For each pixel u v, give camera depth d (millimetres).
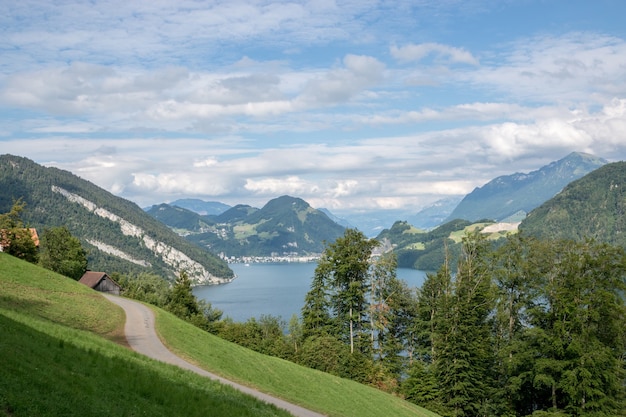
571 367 56875
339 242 86562
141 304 64625
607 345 59219
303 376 52562
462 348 66000
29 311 41656
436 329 71812
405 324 88688
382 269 86625
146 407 23078
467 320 66500
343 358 76750
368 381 74750
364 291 85062
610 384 56844
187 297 114750
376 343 93000
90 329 44000
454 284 71750
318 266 89312
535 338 60125
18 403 16984
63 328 33469
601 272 58594
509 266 68812
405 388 70688
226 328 100500
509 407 65250
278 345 88562
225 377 40750
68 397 19578
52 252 113625
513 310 68688
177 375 32344
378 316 83938
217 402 28562
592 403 55281
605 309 56719
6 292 45312
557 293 59188
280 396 41531
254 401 33469
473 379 65188
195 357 43281
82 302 51938
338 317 87562
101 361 27234
